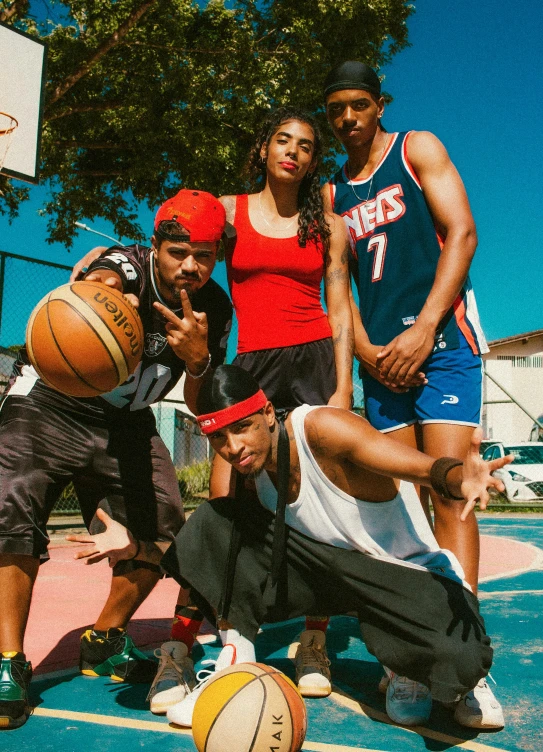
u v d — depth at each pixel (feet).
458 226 9.27
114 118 44.65
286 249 9.08
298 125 9.20
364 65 9.95
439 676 6.86
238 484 7.80
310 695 8.59
